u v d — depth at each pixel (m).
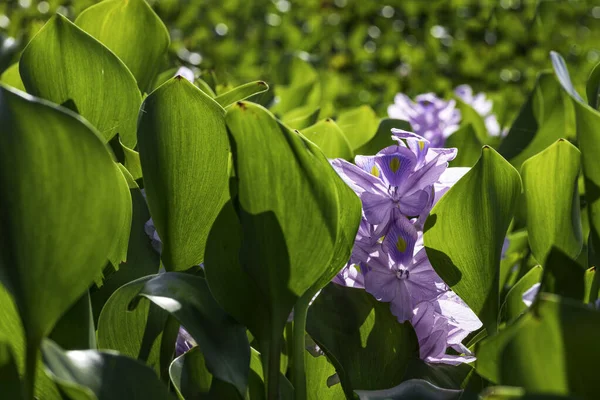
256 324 0.70
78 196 0.62
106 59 0.81
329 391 0.77
